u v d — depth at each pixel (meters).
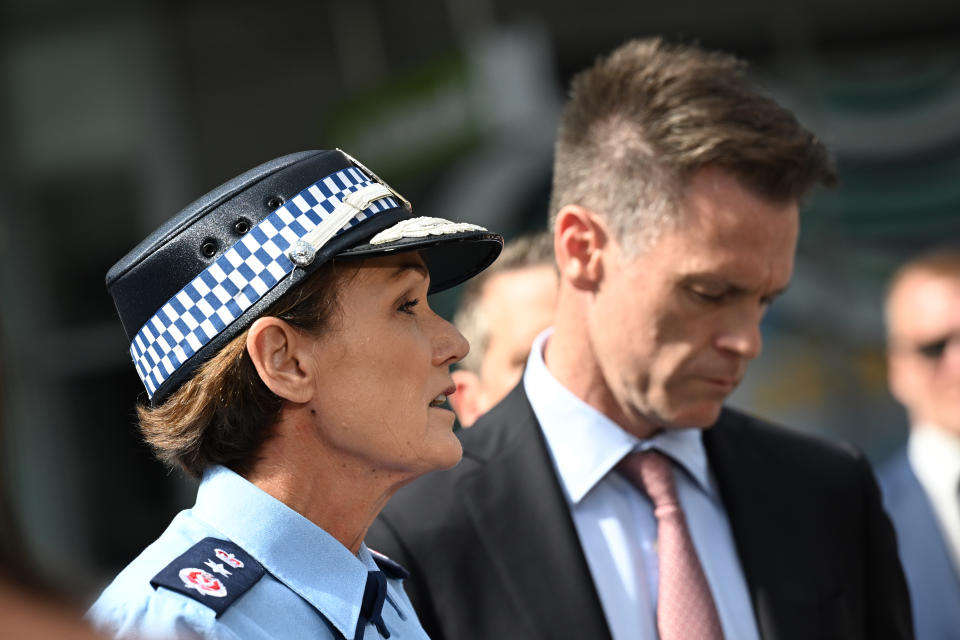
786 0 17.34
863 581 5.48
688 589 4.95
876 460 17.16
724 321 4.86
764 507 5.34
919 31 17.34
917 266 9.27
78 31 17.86
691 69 4.93
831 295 17.28
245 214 3.62
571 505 5.15
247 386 3.58
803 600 5.18
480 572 4.90
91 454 17.50
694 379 4.92
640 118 4.91
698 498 5.33
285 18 17.55
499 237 4.05
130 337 3.82
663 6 17.31
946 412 8.77
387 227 3.70
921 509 8.70
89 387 17.70
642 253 4.85
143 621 3.21
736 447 5.53
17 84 17.91
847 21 17.39
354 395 3.61
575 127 5.23
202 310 3.58
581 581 4.88
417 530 4.95
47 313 17.62
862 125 17.41
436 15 17.31
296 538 3.57
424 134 16.72
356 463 3.69
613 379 5.06
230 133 17.69
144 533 17.55
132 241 17.89
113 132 17.89
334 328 3.60
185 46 17.72
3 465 1.91
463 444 5.31
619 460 5.17
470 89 16.66
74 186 17.94
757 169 4.72
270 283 3.55
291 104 17.52
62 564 1.71
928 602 8.44
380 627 3.70
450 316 14.51
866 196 17.36
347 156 3.92
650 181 4.82
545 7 17.22
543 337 5.66
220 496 3.60
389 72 17.36
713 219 4.73
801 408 17.27
